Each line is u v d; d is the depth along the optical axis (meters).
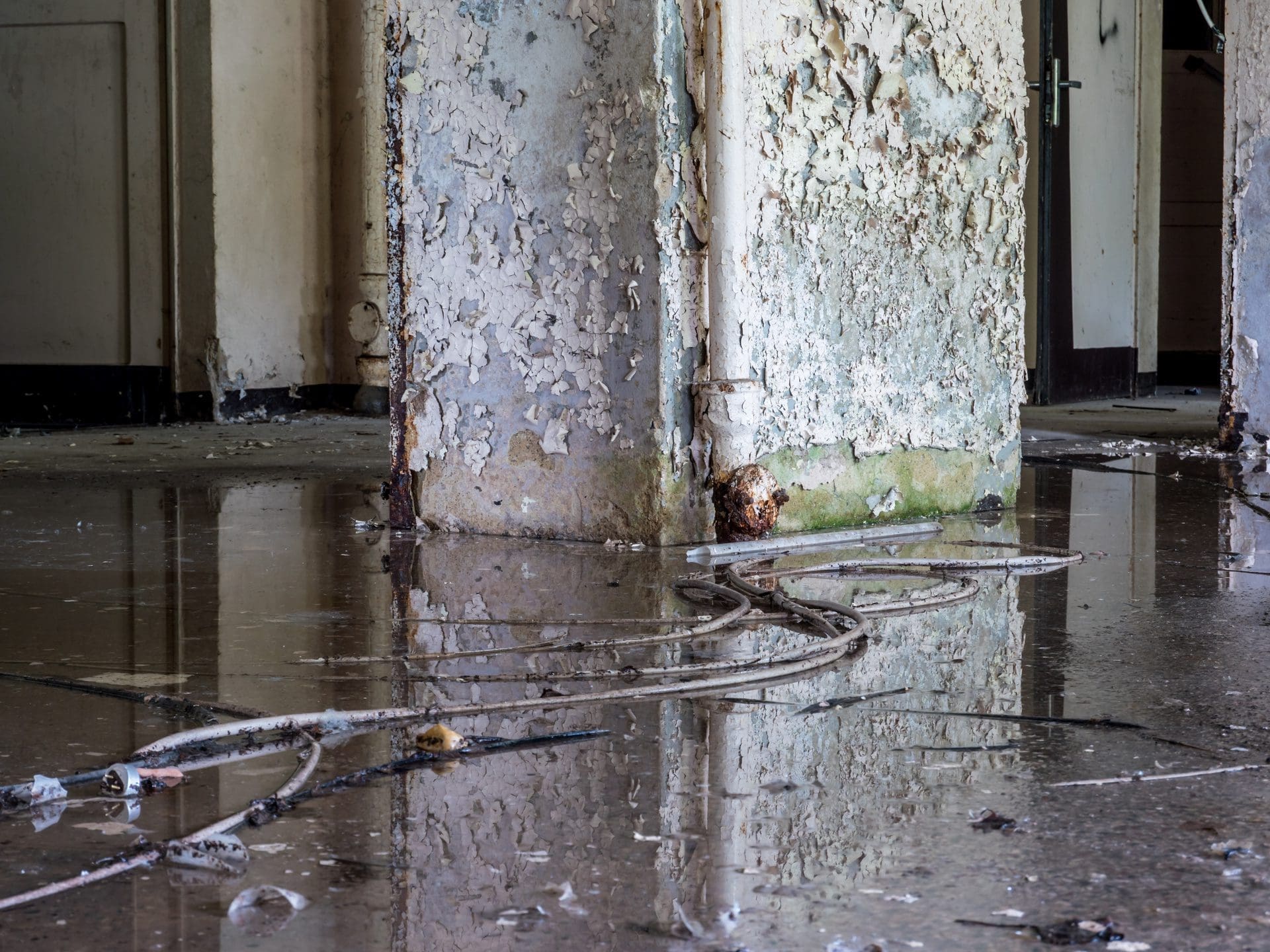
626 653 2.79
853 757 2.05
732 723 2.25
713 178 4.15
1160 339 14.82
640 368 4.19
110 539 4.40
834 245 4.58
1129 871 1.60
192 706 2.34
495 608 3.27
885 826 1.76
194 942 1.42
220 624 3.08
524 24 4.30
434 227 4.52
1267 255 7.35
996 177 5.17
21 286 10.16
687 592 3.46
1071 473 6.52
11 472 6.61
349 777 1.96
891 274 4.80
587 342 4.28
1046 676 2.55
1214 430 8.98
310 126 10.45
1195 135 14.55
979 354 5.18
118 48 9.84
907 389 4.91
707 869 1.62
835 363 4.63
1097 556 4.05
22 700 2.42
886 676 2.57
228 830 1.74
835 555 4.11
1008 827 1.75
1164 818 1.78
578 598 3.40
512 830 1.75
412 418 4.62
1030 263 11.10
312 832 1.75
